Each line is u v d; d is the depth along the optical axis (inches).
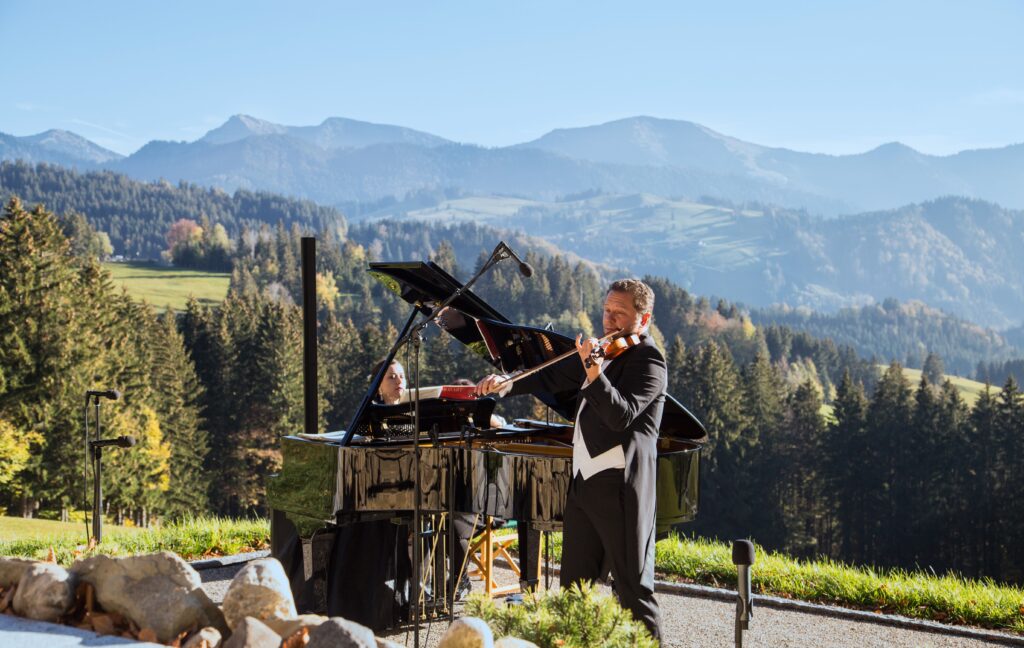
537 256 7815.0
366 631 120.1
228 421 3373.5
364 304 7253.9
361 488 202.5
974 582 300.5
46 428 2032.5
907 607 270.7
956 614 263.3
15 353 2075.5
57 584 134.3
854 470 3762.3
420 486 202.5
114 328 2632.9
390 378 253.6
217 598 260.8
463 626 125.4
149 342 3125.0
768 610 264.4
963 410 3946.9
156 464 2529.5
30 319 2116.1
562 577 178.1
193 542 332.5
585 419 174.1
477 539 251.6
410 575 225.9
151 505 2428.6
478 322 223.9
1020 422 3710.6
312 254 241.3
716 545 352.2
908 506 3715.6
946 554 3624.5
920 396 3900.1
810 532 3848.4
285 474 216.5
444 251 7839.6
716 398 3752.5
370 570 219.9
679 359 4234.7
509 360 228.2
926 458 3735.2
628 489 168.4
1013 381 3777.1
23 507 2050.9
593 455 171.8
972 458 3722.9
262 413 3373.5
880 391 3973.9
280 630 128.7
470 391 253.0
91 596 136.1
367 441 216.5
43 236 2198.6
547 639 135.8
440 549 231.5
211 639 127.3
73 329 2183.8
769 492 3715.6
